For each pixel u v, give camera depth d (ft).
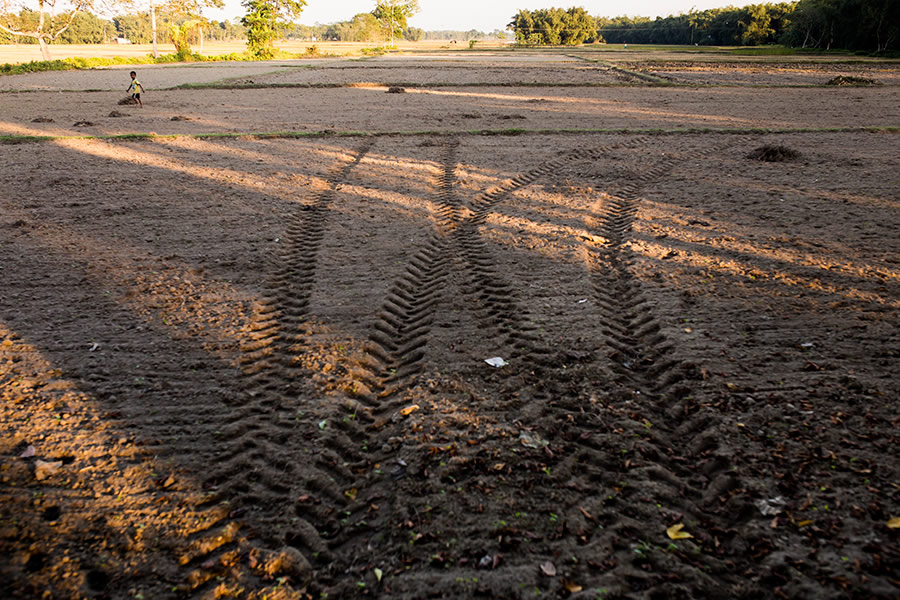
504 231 28.76
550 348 17.88
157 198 34.35
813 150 45.57
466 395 15.71
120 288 22.57
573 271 23.79
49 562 10.68
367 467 13.43
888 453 12.83
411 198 34.65
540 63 166.40
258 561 10.93
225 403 15.71
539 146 49.49
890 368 16.10
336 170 41.70
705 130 54.70
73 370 17.10
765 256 24.54
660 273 23.30
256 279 23.47
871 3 179.22
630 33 419.74
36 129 57.11
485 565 10.62
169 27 193.98
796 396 15.05
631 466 13.02
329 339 18.84
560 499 12.15
